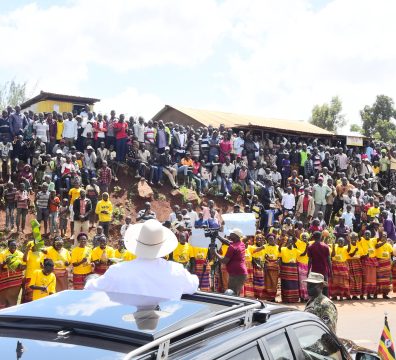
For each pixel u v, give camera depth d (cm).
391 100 5091
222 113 3050
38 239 1027
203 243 1156
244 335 302
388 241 1662
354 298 1493
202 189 2045
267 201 1955
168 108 2958
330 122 4944
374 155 2744
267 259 1374
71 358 253
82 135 1831
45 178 1573
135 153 1941
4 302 1033
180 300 327
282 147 2325
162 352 246
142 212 1359
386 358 597
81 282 1146
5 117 1706
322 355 374
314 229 1576
